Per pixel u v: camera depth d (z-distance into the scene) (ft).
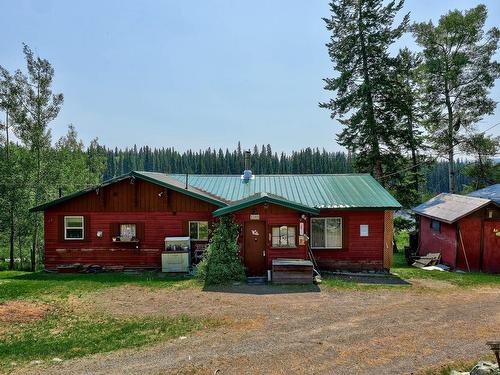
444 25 96.73
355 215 60.03
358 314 35.50
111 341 28.84
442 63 97.30
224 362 24.68
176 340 28.89
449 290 46.42
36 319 34.65
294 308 37.76
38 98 76.95
